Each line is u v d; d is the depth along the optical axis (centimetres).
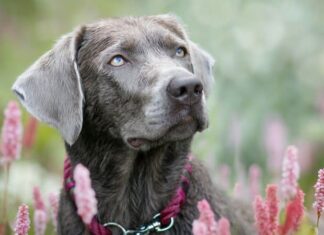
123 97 782
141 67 784
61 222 809
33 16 1814
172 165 805
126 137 780
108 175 810
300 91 1451
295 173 678
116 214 812
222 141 1296
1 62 1692
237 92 1411
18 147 761
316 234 678
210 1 1397
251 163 1400
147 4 1453
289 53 1459
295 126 1438
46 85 801
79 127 784
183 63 823
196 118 730
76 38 823
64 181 816
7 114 755
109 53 797
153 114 741
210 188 829
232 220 838
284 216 701
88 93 811
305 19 1468
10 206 1010
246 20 1427
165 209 789
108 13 1862
